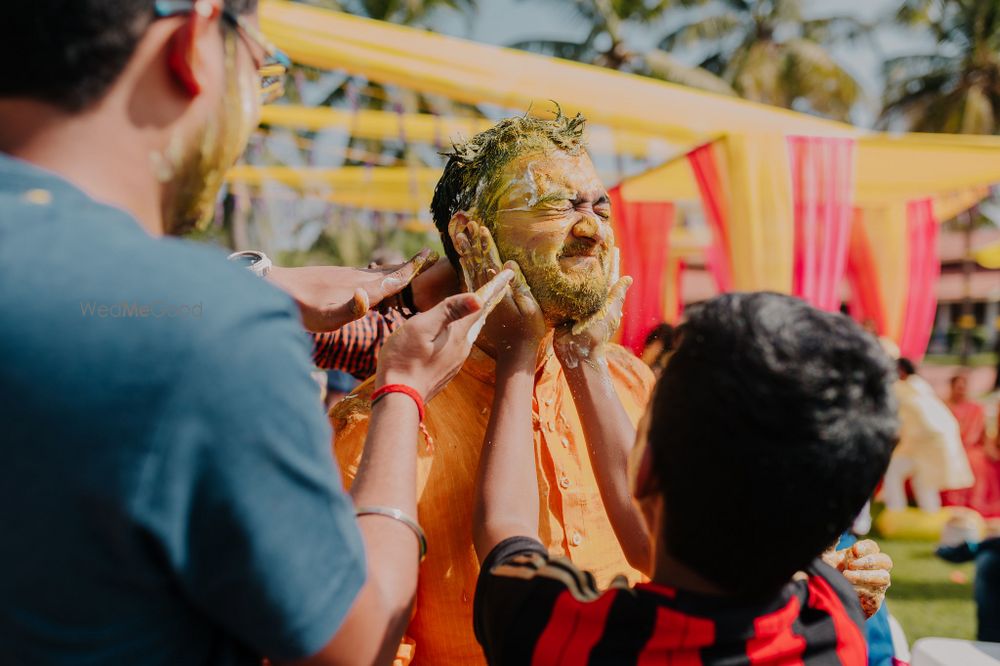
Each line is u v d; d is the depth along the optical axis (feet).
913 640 14.03
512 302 3.92
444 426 4.19
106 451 2.02
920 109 65.67
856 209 30.19
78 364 2.01
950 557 16.14
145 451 2.03
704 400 2.75
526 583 3.11
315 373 6.21
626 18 61.82
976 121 63.46
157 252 2.19
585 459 4.45
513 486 3.58
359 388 4.42
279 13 15.33
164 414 2.03
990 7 62.59
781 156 17.70
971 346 74.90
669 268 45.91
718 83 60.85
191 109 2.48
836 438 2.64
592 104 17.83
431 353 3.38
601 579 4.29
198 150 2.55
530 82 17.38
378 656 2.60
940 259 62.59
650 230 30.89
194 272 2.19
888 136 20.86
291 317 2.37
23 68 2.16
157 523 2.08
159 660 2.35
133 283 2.09
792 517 2.71
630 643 2.90
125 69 2.30
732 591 2.95
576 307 4.12
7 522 2.11
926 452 20.86
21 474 2.05
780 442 2.64
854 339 2.77
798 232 18.45
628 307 9.39
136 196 2.44
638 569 3.96
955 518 16.37
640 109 18.07
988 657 5.10
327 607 2.30
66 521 2.09
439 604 3.97
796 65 66.69
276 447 2.16
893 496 21.93
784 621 3.01
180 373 2.04
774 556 2.81
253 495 2.14
